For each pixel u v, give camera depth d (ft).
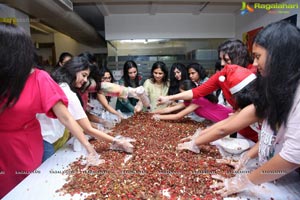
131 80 9.02
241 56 4.91
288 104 2.35
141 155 3.76
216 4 13.91
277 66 2.29
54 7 9.80
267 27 2.45
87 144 3.77
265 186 2.95
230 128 3.58
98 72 5.72
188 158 3.64
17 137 3.66
